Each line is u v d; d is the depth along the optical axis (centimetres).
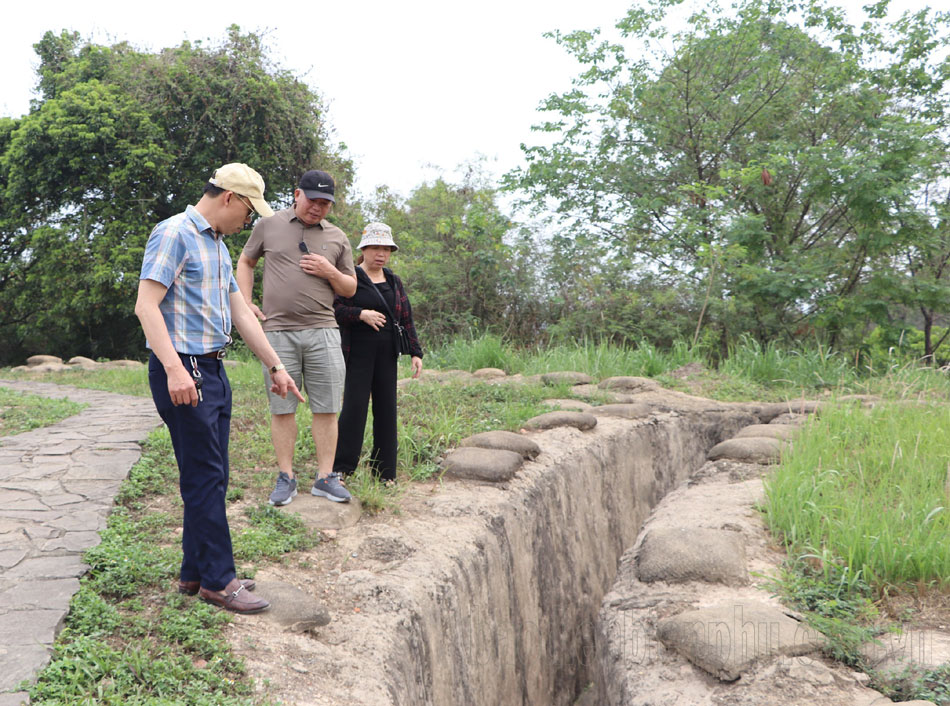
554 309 1620
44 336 2125
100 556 359
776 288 1366
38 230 1806
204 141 1877
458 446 627
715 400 951
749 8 1544
